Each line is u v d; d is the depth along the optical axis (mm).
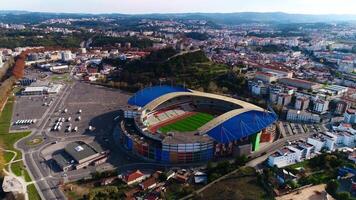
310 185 192125
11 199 179250
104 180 197250
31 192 186375
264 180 196000
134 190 188750
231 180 197875
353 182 189625
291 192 184625
